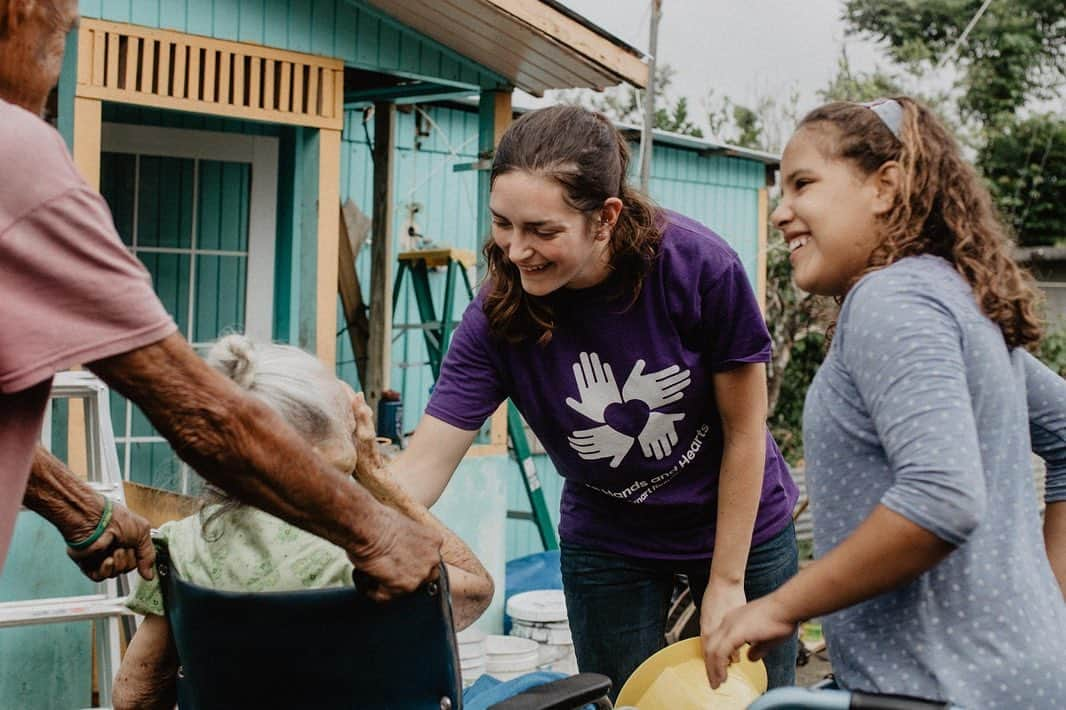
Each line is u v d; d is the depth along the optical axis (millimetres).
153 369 1627
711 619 3016
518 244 2604
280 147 6449
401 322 7441
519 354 2959
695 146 9289
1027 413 2182
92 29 4906
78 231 1581
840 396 2035
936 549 1830
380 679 2088
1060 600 2047
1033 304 2076
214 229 6332
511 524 7945
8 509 1626
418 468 2963
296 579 2180
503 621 6164
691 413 3006
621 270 2818
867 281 2000
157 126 6172
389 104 6797
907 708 1896
